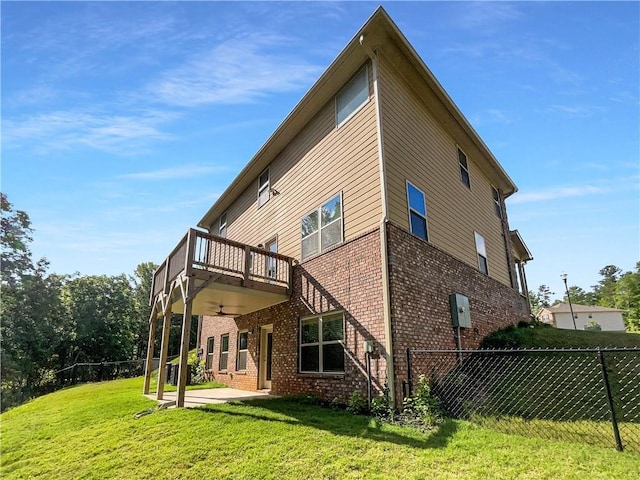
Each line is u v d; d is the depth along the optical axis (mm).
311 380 8148
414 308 7148
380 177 7445
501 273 12562
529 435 4648
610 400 4172
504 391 6551
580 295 67062
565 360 7598
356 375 6969
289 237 10336
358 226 7793
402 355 6488
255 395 9102
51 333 26484
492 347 9359
